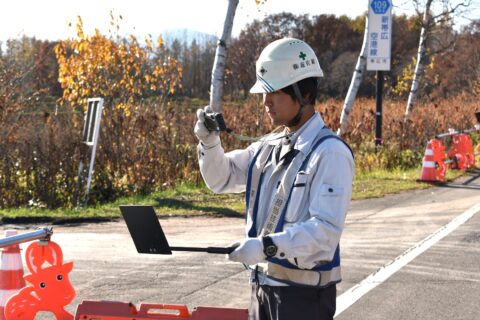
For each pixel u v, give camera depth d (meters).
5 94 13.15
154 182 13.33
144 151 13.31
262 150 3.28
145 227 3.01
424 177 14.89
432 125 20.70
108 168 12.95
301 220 3.04
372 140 19.64
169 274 7.36
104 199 12.67
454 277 7.24
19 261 4.88
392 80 40.84
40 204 12.09
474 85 37.97
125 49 17.08
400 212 11.22
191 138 14.87
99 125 12.05
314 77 3.19
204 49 44.78
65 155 12.38
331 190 2.97
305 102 3.15
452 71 44.03
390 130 19.94
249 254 2.87
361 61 17.47
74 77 17.73
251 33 24.02
